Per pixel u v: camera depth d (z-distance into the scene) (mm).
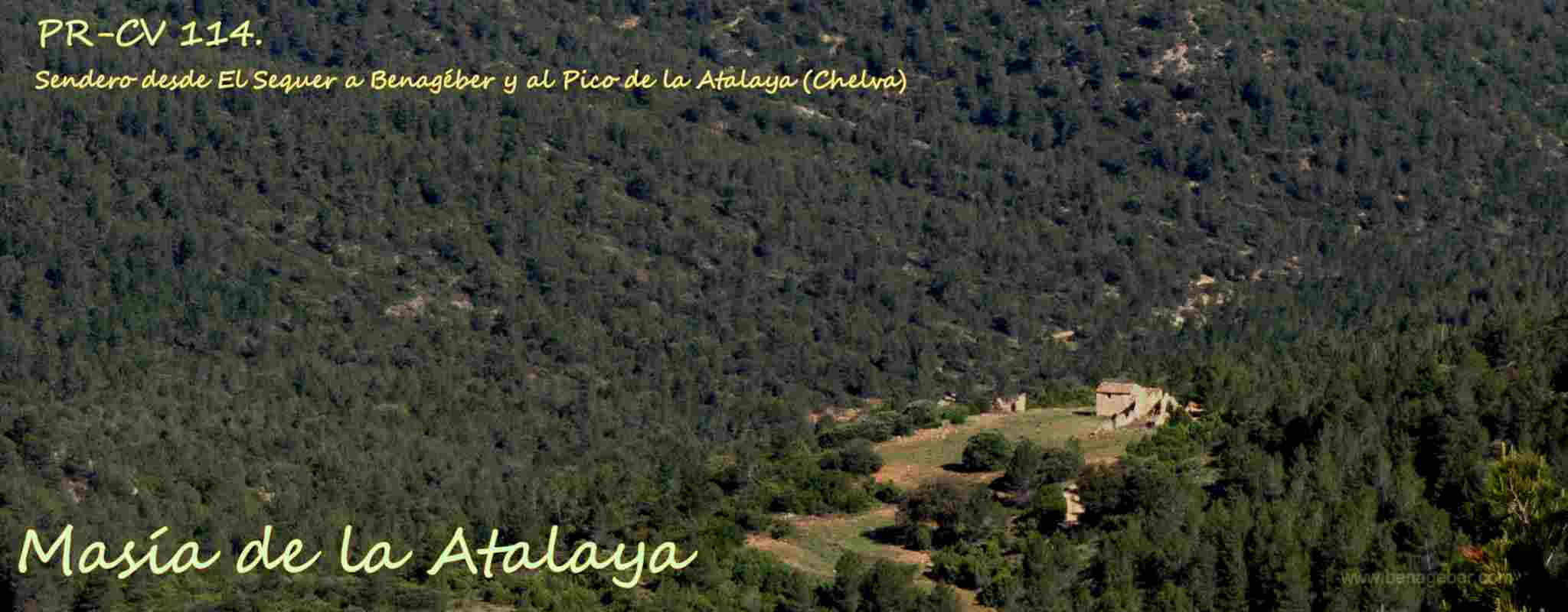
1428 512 71375
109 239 179750
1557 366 93375
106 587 85688
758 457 110562
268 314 175625
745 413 174250
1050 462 92688
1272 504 78625
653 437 165250
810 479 96500
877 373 185750
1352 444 84250
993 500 90688
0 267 171625
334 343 175375
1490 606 32469
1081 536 83812
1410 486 77500
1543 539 32219
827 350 190125
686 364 185250
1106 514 85750
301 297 182000
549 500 102812
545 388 175750
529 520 93750
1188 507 82250
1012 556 83688
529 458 155250
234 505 115062
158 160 195625
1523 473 33156
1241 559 72625
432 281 192625
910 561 86062
